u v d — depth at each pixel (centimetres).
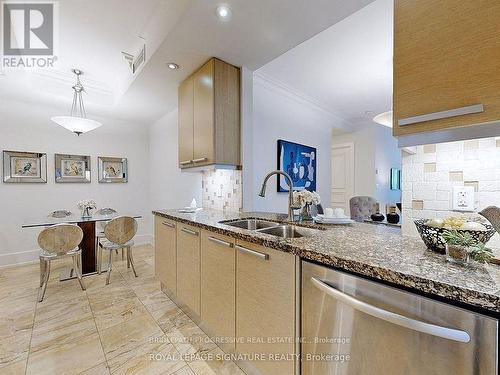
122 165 446
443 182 116
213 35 178
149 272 312
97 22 197
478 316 63
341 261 88
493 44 72
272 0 143
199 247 177
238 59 213
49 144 374
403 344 75
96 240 319
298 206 188
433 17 84
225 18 159
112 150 436
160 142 432
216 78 212
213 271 161
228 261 147
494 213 87
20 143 351
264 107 301
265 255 120
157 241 253
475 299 60
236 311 141
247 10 152
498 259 80
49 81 302
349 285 88
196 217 205
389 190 511
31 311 212
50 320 197
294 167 339
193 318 200
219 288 156
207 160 218
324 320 97
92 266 309
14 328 186
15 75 271
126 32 211
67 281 280
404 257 89
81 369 145
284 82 311
